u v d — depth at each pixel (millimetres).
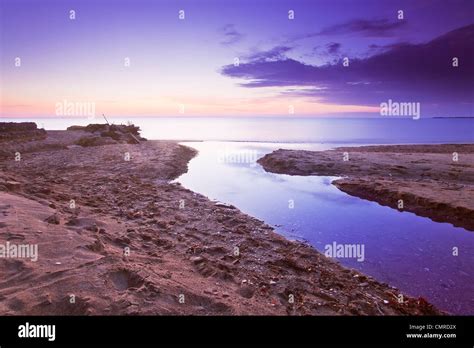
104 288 3955
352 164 17516
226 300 4285
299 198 12133
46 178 13227
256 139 37656
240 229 8406
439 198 10570
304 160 18844
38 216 6559
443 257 6965
